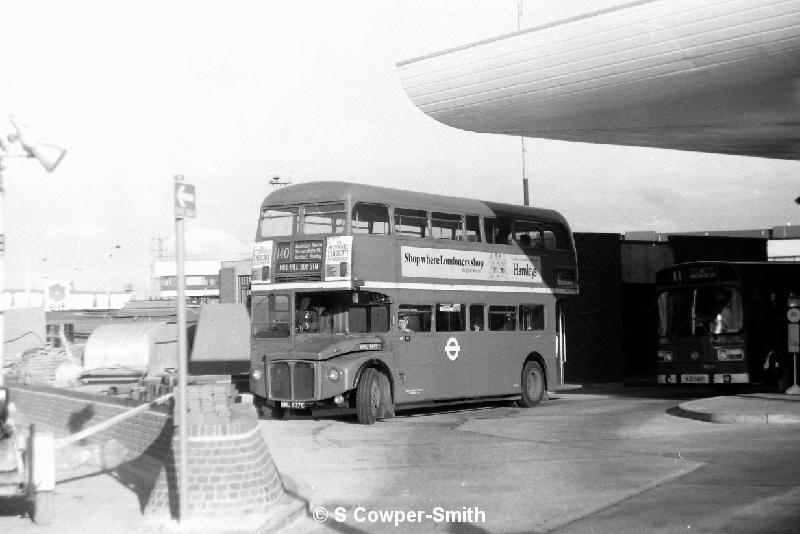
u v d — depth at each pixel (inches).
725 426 691.4
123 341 1026.1
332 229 787.4
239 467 393.4
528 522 388.8
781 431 650.2
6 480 394.6
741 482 459.2
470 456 582.9
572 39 863.7
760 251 1622.8
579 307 1395.2
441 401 891.4
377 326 804.0
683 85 848.9
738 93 861.8
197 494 388.2
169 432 419.5
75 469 526.0
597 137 1063.0
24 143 446.6
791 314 900.6
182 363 367.2
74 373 932.0
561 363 1031.0
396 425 776.3
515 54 899.4
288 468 542.9
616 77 861.8
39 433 390.9
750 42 781.3
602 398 1071.6
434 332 853.2
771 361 1031.0
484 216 920.3
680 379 1043.9
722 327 1023.6
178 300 362.9
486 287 913.5
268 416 829.8
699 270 1041.5
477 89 942.4
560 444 629.9
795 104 898.7
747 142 1104.8
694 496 428.1
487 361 911.7
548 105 925.2
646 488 455.2
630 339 1493.6
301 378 779.4
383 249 804.0
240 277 1615.4
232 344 1125.1
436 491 465.4
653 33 819.4
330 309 801.6
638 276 1494.8
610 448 601.3
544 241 1006.4
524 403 960.9
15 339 1337.4
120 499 436.5
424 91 974.4
